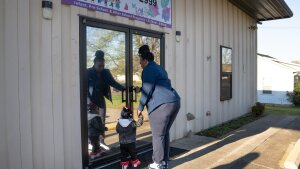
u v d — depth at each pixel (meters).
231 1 9.92
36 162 3.93
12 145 3.67
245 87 11.55
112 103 5.10
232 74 10.22
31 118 3.87
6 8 3.60
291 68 29.95
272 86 29.86
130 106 5.41
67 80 4.31
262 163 5.19
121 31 5.25
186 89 7.30
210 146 6.27
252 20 12.24
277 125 8.96
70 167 4.36
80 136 4.50
